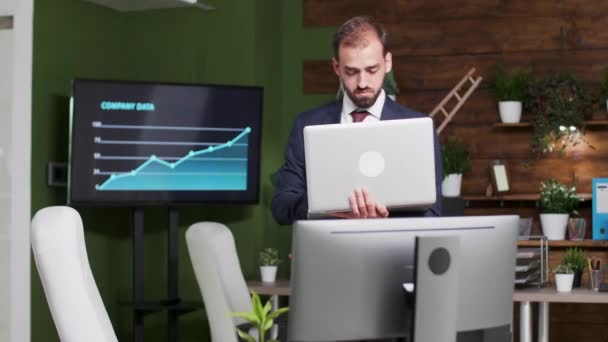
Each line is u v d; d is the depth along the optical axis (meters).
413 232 1.84
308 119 3.06
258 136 5.14
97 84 4.86
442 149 5.23
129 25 5.64
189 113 5.03
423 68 5.48
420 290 1.77
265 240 5.50
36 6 4.79
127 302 5.00
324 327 1.81
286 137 5.67
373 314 1.83
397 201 2.19
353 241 1.81
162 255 5.55
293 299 1.81
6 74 4.78
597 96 5.20
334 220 1.80
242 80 5.40
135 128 4.94
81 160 4.84
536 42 5.31
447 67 5.44
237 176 5.11
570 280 4.50
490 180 5.34
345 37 2.74
